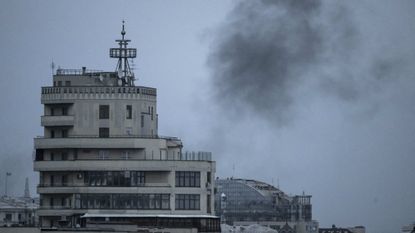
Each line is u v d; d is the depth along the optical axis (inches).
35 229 7273.6
